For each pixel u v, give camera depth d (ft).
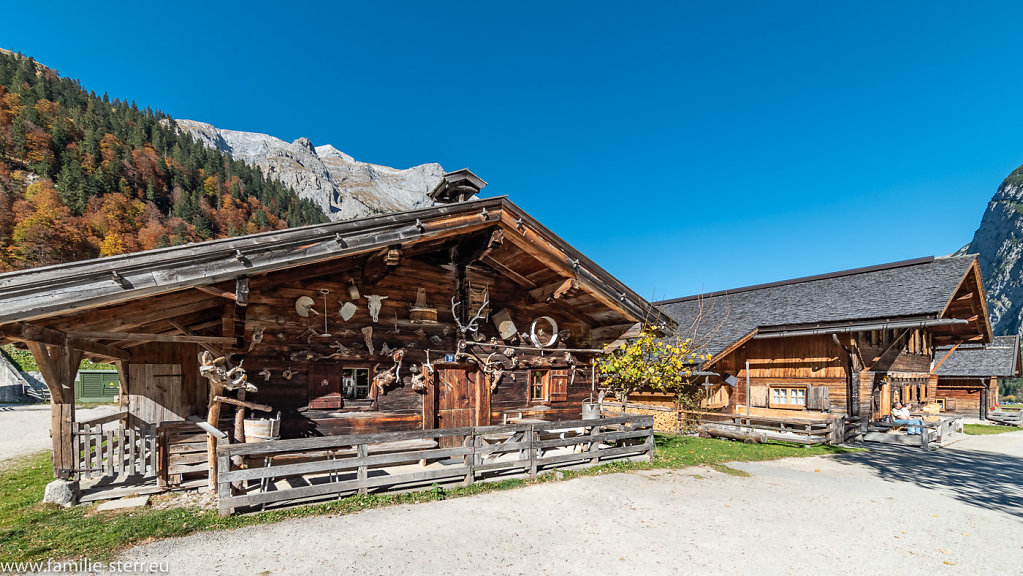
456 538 19.94
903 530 22.33
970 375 91.50
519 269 36.78
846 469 35.94
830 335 54.34
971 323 65.67
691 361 44.04
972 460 41.86
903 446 49.16
